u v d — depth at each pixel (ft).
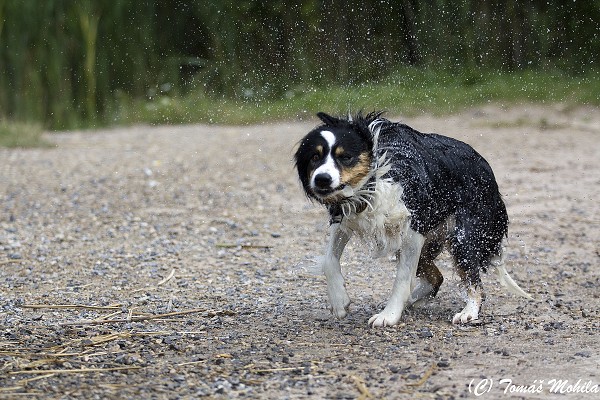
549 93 71.36
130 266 29.96
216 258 31.12
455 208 23.36
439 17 75.20
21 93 70.74
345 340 21.26
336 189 21.26
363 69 73.92
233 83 77.00
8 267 29.89
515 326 22.62
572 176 45.34
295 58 75.31
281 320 23.26
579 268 29.35
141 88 76.64
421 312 24.18
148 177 47.34
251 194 42.63
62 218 37.86
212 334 21.91
